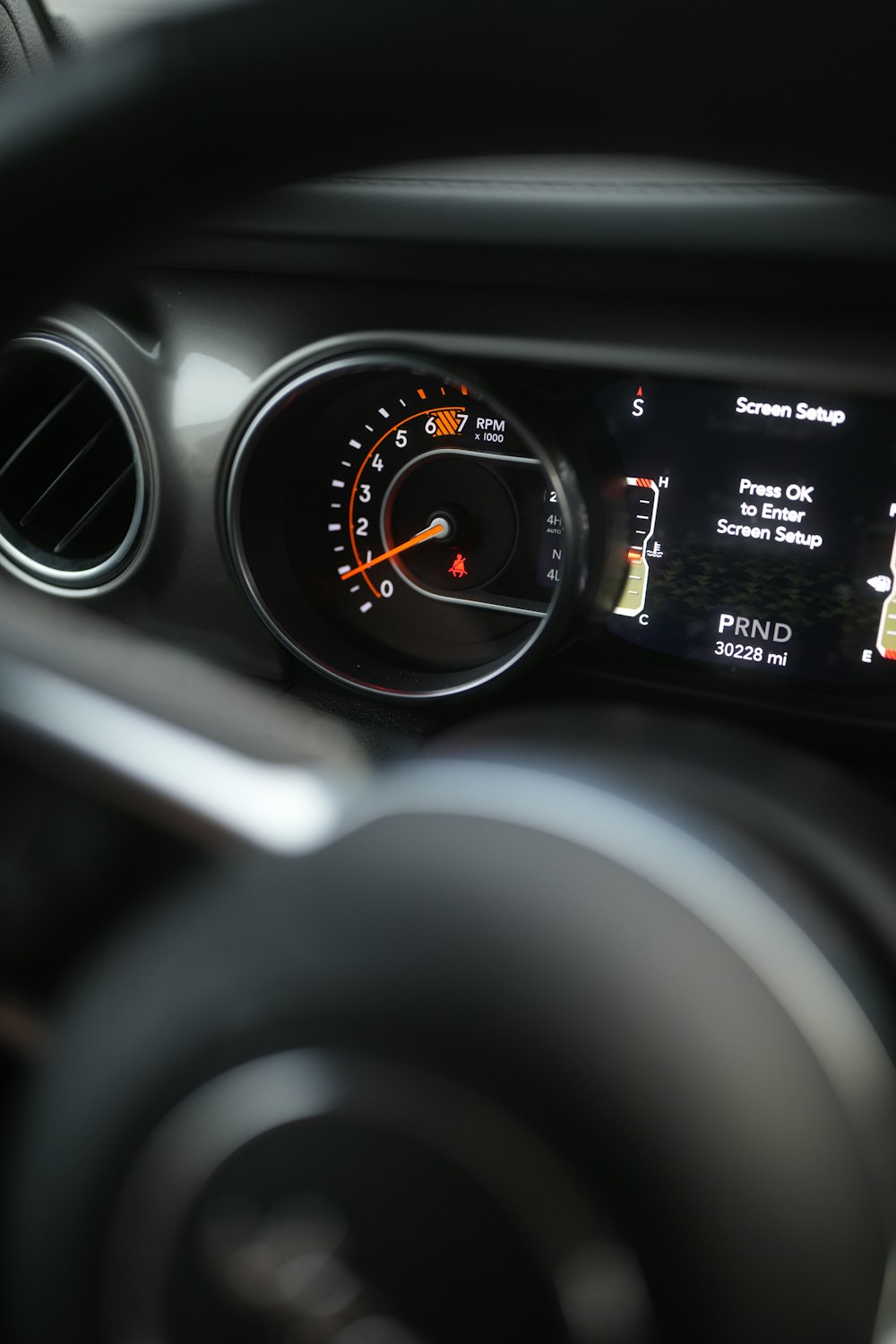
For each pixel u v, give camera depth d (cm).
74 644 61
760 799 66
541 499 204
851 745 187
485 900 51
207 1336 53
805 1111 49
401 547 213
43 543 226
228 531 207
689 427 187
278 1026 50
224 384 201
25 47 185
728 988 50
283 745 59
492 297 181
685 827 56
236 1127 51
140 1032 52
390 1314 51
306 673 217
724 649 194
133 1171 52
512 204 166
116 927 60
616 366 176
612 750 68
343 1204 51
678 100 96
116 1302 54
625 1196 47
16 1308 56
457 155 81
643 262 164
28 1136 55
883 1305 52
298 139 67
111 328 204
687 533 192
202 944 52
